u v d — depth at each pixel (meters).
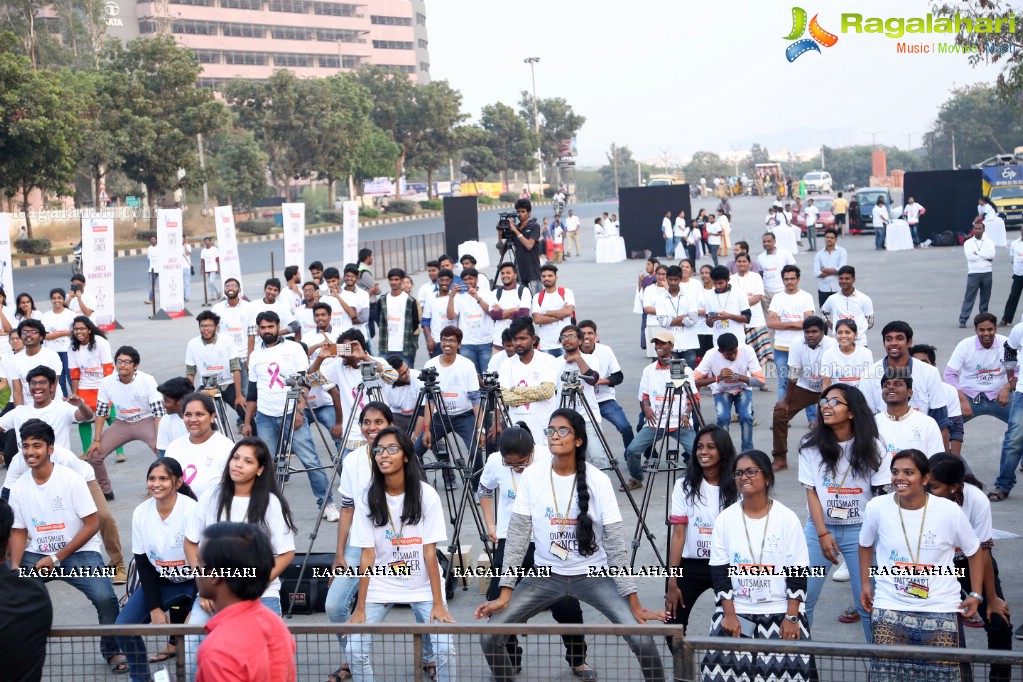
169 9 104.88
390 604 5.70
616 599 5.64
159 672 4.87
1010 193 39.41
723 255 36.03
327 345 9.99
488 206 81.31
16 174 43.91
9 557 6.39
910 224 33.72
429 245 37.41
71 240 52.34
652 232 36.44
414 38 138.75
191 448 6.93
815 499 6.24
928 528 5.25
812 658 4.81
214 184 65.56
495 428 8.05
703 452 5.78
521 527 5.73
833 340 9.77
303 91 67.25
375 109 80.31
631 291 26.84
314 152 68.50
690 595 5.97
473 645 6.43
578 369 9.41
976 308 19.92
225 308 13.41
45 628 4.85
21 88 41.97
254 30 115.06
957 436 7.96
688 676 4.34
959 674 4.72
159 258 25.64
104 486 10.38
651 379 9.70
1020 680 4.47
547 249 37.25
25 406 8.62
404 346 14.10
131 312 27.23
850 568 6.23
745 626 5.59
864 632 5.99
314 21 121.00
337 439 9.92
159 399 9.86
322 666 6.12
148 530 5.92
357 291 14.59
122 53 55.78
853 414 6.12
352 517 6.13
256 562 3.88
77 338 11.57
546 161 102.88
